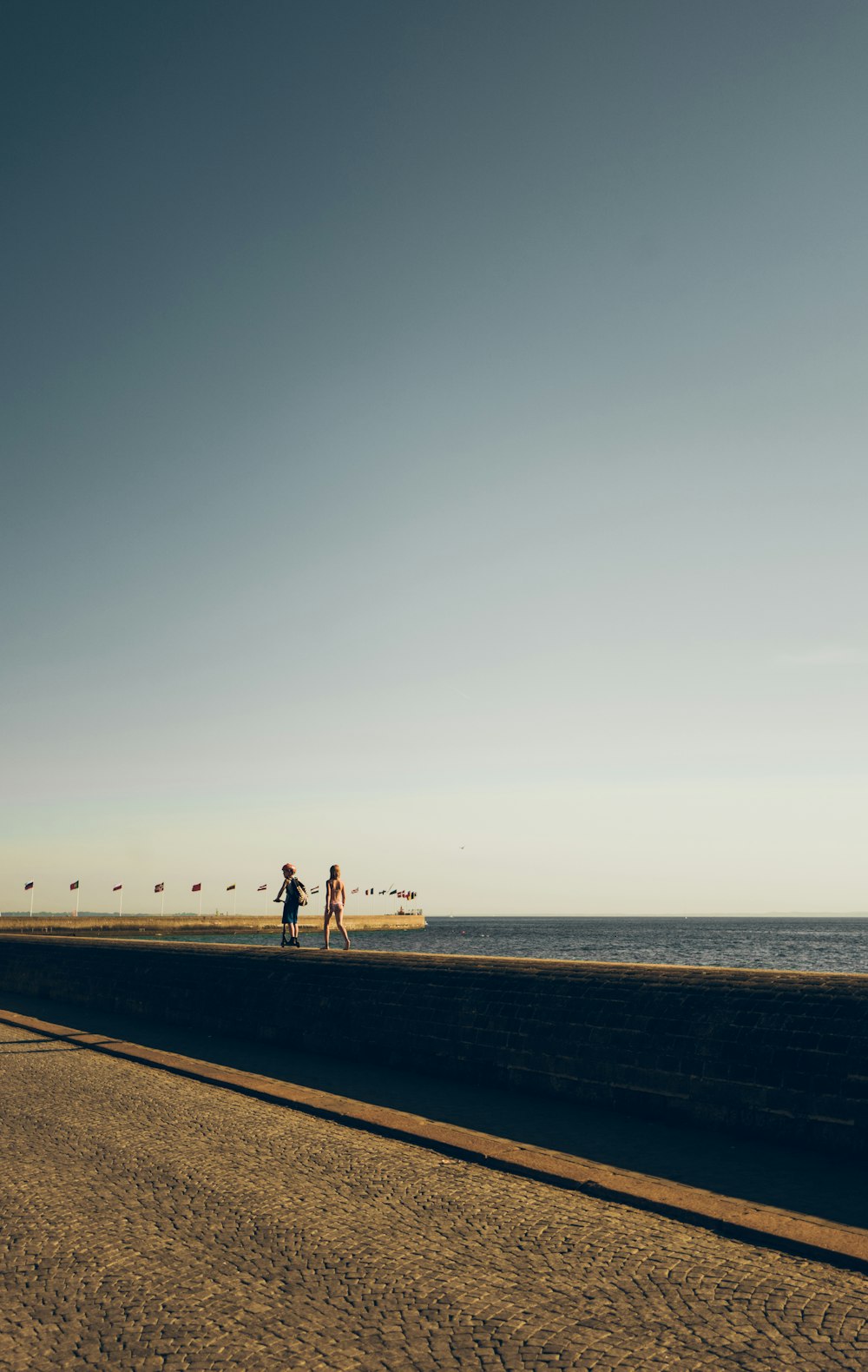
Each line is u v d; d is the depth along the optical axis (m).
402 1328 4.42
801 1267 5.11
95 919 96.50
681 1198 6.08
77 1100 9.38
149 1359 4.13
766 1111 7.55
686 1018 8.30
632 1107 8.48
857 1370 3.98
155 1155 7.40
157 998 15.17
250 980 13.42
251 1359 4.13
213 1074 10.51
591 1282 4.93
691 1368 4.02
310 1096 9.31
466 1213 6.03
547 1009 9.44
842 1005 7.47
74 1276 5.03
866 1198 6.10
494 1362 4.09
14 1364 4.09
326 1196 6.39
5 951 20.91
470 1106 8.87
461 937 146.38
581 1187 6.49
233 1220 5.91
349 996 11.73
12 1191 6.52
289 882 20.31
